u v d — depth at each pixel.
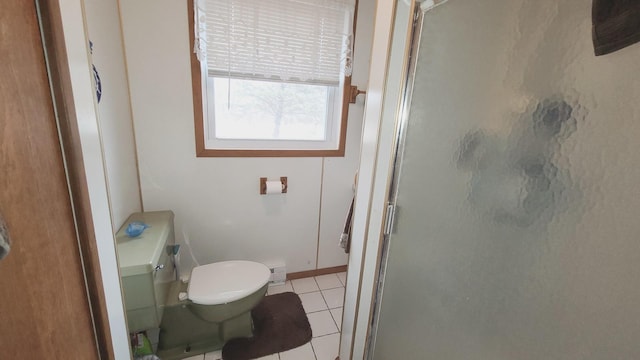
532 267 0.54
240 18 1.56
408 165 0.88
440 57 0.74
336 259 2.26
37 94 0.47
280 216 2.00
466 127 0.68
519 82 0.54
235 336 1.59
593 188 0.43
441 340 0.80
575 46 0.45
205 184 1.76
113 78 1.31
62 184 0.54
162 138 1.60
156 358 1.30
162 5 1.44
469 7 0.65
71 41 0.57
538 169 0.52
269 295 1.98
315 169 1.98
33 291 0.46
